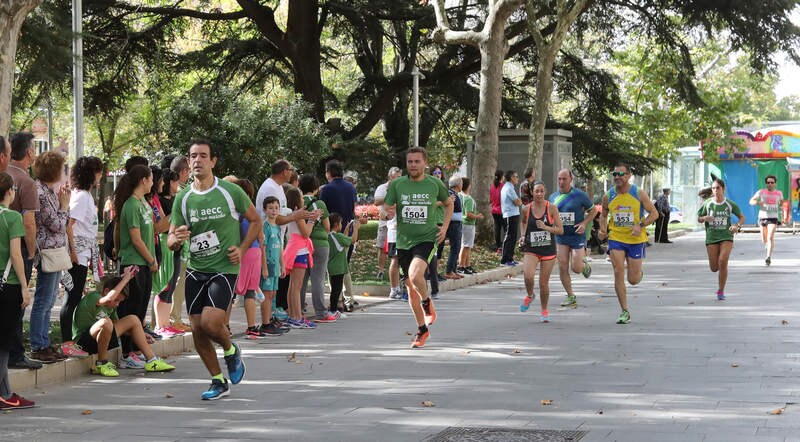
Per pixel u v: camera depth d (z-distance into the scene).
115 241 10.19
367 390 8.88
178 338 11.38
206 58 32.62
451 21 33.19
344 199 15.01
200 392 8.95
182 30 33.66
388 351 11.26
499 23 27.36
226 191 8.58
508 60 35.81
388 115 37.22
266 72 35.16
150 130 24.58
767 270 22.75
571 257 15.73
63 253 9.55
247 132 23.97
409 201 11.40
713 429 7.09
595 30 33.88
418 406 8.12
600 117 36.22
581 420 7.47
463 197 20.80
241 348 11.61
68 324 10.26
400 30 34.97
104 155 45.84
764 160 44.16
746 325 13.16
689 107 35.44
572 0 31.66
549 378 9.35
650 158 36.56
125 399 8.63
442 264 22.11
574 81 35.31
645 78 39.03
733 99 39.97
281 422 7.59
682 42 33.53
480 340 12.05
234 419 7.75
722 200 16.34
